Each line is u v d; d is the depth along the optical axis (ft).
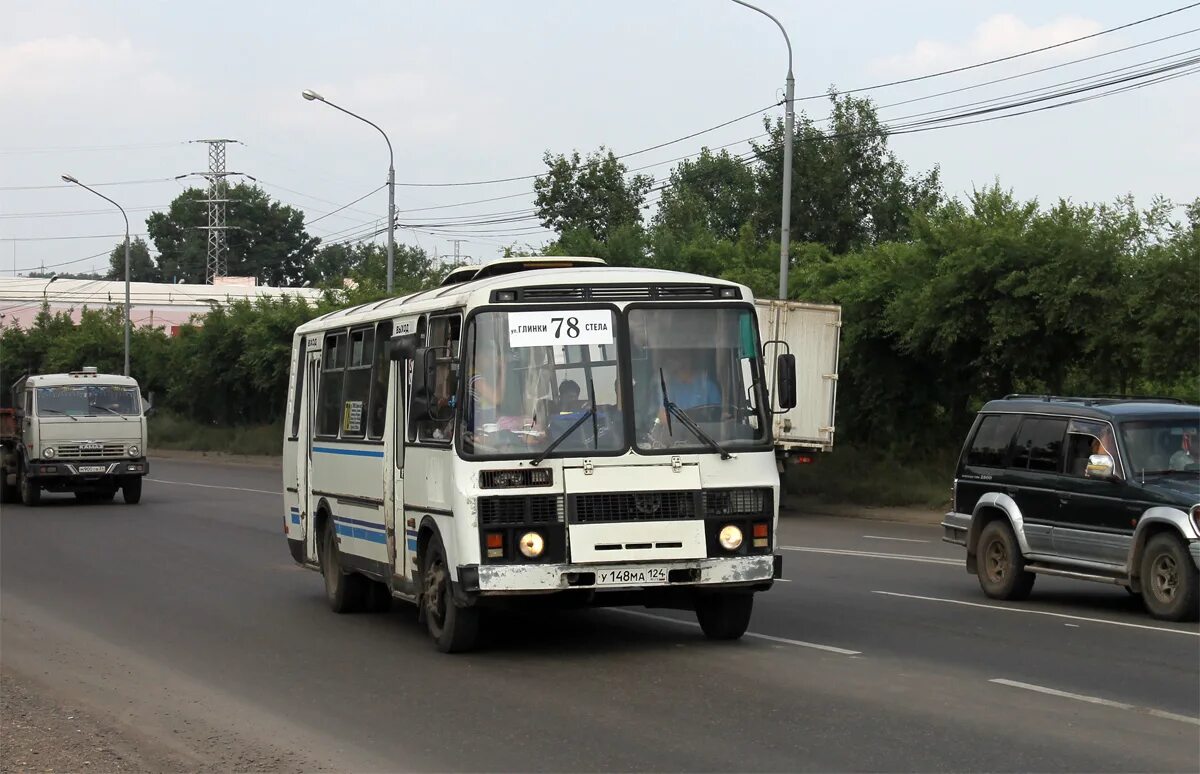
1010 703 29.50
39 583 56.44
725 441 35.73
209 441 199.82
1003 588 47.60
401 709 30.45
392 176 137.69
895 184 176.76
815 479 104.88
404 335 38.32
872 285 99.09
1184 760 24.47
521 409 34.94
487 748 26.40
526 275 36.83
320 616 46.88
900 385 102.89
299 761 26.13
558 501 34.30
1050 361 89.25
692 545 34.65
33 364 266.36
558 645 38.55
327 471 48.24
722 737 26.55
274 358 180.55
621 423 35.06
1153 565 42.75
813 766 24.22
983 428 50.24
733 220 197.67
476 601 34.27
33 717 30.83
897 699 29.99
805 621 42.42
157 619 46.24
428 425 37.52
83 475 101.19
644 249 151.12
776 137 178.50
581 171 189.26
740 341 36.60
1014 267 86.79
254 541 74.43
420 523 38.04
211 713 30.89
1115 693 30.55
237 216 395.14
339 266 406.41
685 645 37.99
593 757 25.34
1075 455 45.96
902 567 59.21
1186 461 44.37
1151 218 80.69
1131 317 79.61
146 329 253.03
